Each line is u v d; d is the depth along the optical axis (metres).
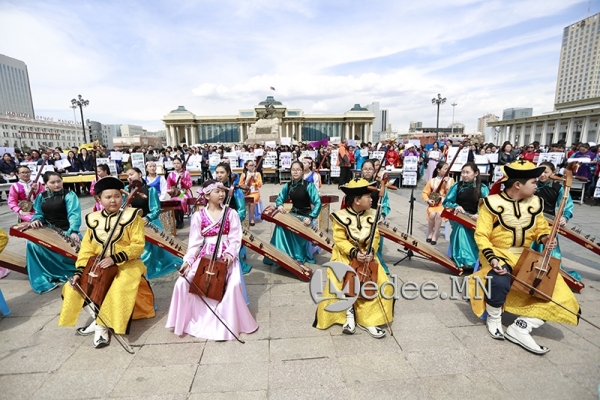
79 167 11.75
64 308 2.62
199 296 2.75
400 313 3.16
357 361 2.44
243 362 2.44
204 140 57.97
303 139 59.00
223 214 2.78
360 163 14.13
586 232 5.96
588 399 2.07
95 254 2.82
